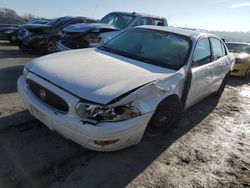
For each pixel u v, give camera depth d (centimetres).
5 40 1390
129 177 280
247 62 926
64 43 693
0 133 331
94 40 654
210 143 383
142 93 284
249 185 295
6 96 462
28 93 315
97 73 301
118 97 263
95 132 255
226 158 347
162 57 380
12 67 717
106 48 423
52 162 287
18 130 344
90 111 258
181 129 419
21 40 1027
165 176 290
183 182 284
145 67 345
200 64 421
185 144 369
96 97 259
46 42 1002
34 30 990
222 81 590
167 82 326
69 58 354
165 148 349
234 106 586
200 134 411
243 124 479
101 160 303
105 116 258
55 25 1073
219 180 297
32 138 329
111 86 275
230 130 444
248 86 833
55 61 339
